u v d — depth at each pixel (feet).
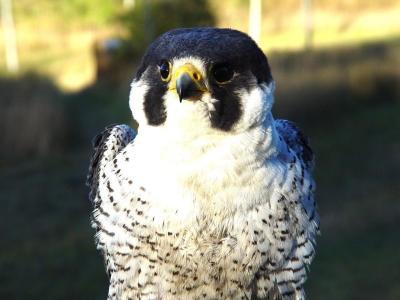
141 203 1.39
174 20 8.82
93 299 3.05
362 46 7.56
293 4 13.03
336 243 3.63
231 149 1.34
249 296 1.46
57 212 4.12
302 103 5.79
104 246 1.49
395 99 6.45
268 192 1.38
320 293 3.12
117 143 1.57
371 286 3.15
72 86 8.97
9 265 3.40
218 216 1.37
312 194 1.47
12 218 4.05
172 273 1.42
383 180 4.56
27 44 12.78
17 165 5.17
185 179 1.36
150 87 1.36
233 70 1.34
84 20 13.52
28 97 5.60
